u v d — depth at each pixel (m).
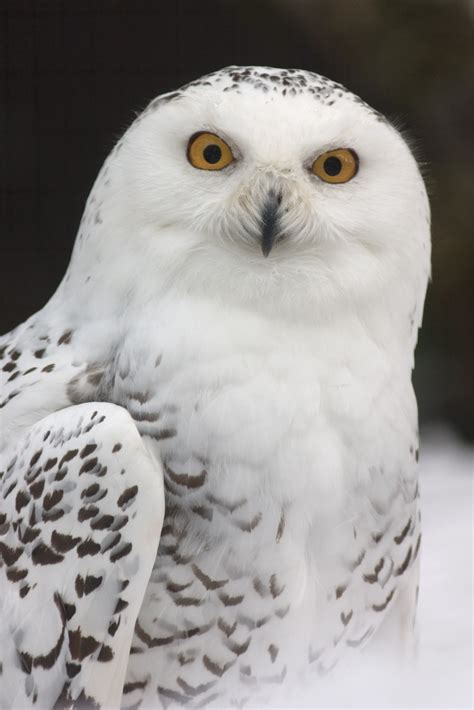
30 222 5.60
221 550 3.70
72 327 3.74
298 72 3.76
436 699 3.77
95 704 3.69
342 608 3.74
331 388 3.71
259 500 3.70
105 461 3.69
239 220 3.71
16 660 3.70
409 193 3.74
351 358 3.72
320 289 3.71
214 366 3.70
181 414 3.70
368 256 3.72
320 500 3.71
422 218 3.75
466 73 5.33
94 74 5.54
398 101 5.40
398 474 3.74
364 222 3.72
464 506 4.26
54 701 3.70
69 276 3.76
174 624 3.71
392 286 3.73
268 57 5.46
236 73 3.75
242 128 3.72
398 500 3.74
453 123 5.38
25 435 3.71
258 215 3.71
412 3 5.31
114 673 3.69
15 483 3.71
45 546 3.69
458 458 4.93
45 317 3.77
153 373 3.70
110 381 3.72
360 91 5.44
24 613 3.70
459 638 3.89
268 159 3.72
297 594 3.71
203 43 5.49
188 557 3.71
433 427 5.33
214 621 3.71
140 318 3.71
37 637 3.70
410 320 3.75
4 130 5.57
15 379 3.74
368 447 3.72
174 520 3.70
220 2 5.46
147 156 3.72
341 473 3.71
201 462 3.70
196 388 3.70
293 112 3.73
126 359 3.71
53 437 3.70
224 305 3.71
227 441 3.70
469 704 3.77
